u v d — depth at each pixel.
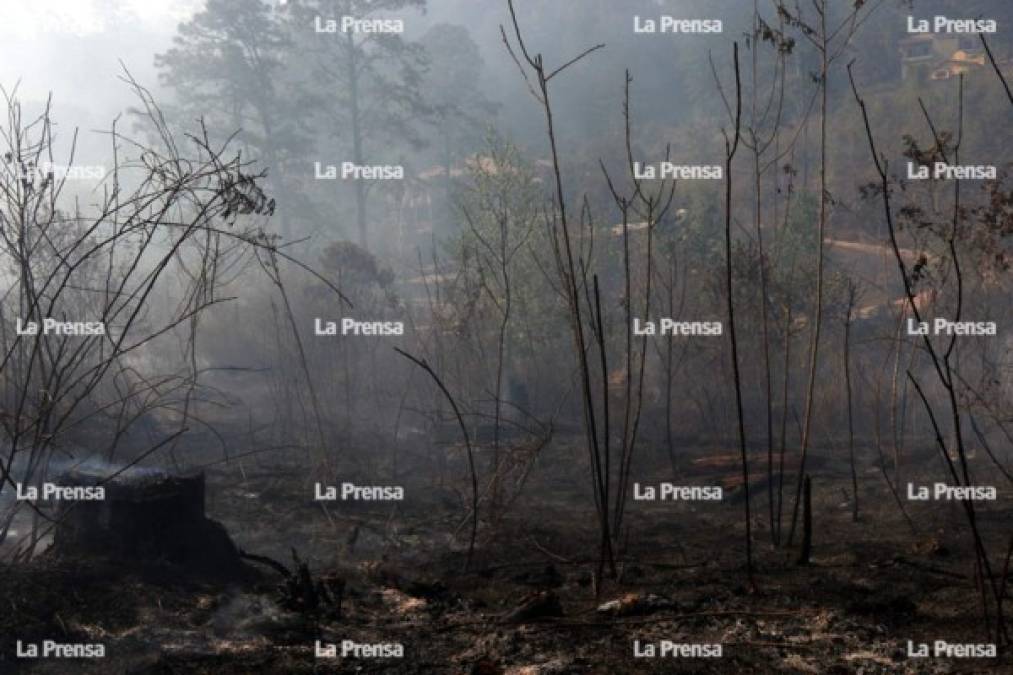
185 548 6.28
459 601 6.32
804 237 16.28
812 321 13.87
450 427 12.12
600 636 5.56
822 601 6.11
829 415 13.07
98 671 4.90
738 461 11.16
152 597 5.70
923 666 5.02
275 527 8.07
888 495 9.67
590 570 7.02
